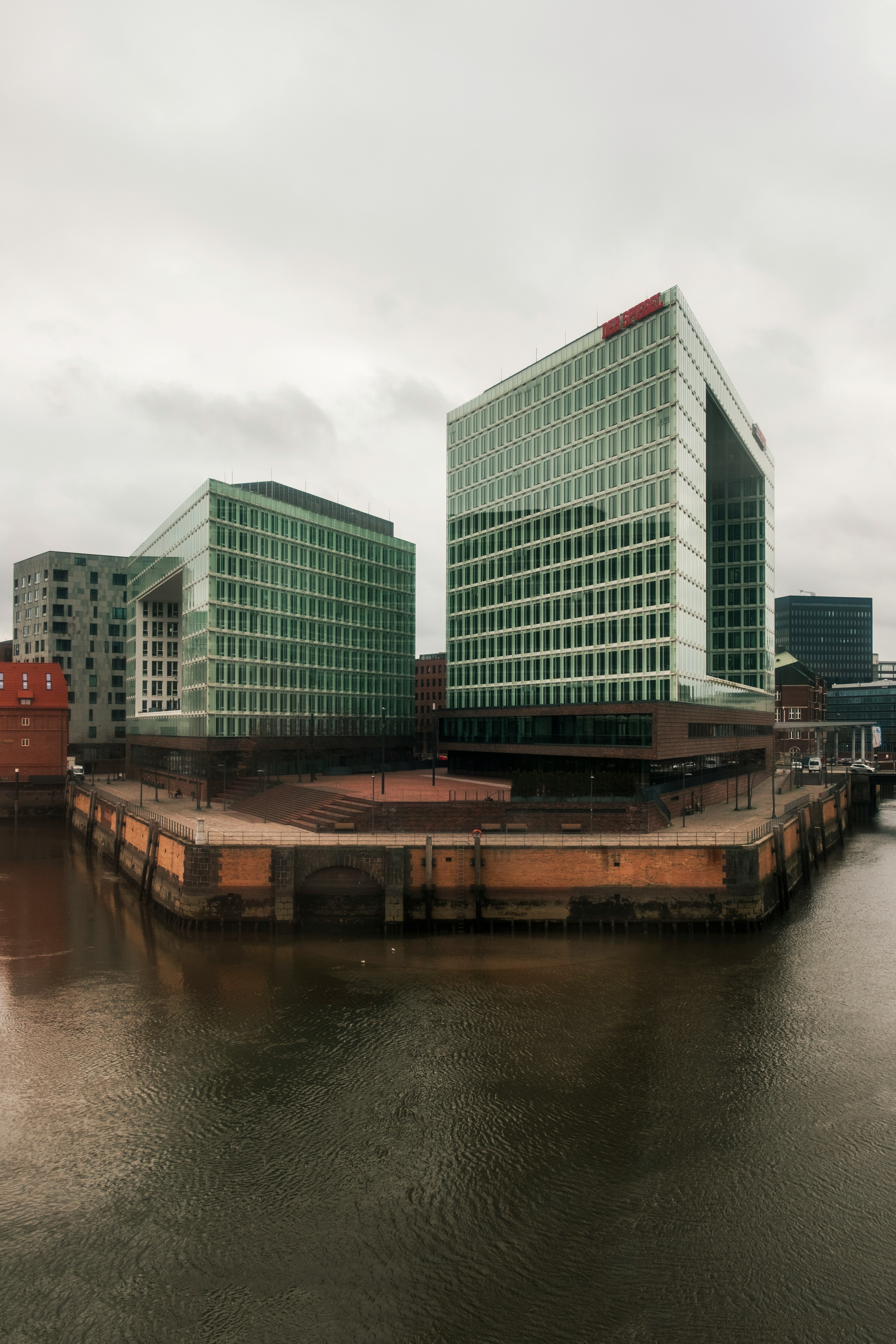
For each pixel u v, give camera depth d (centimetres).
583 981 3931
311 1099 2820
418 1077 2969
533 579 8525
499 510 9031
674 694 6975
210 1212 2241
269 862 4669
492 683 9000
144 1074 2998
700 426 7812
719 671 10581
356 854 4688
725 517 10688
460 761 9312
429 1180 2377
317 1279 1992
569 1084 2928
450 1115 2719
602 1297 1936
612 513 7619
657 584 7138
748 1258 2062
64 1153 2517
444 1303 1916
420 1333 1827
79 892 5894
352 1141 2569
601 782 5712
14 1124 2678
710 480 10781
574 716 7681
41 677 10119
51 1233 2164
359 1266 2038
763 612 10419
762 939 4625
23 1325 1853
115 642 14175
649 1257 2067
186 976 4009
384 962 4197
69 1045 3244
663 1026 3422
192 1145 2555
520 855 4694
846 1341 1809
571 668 7994
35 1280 1995
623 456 7531
